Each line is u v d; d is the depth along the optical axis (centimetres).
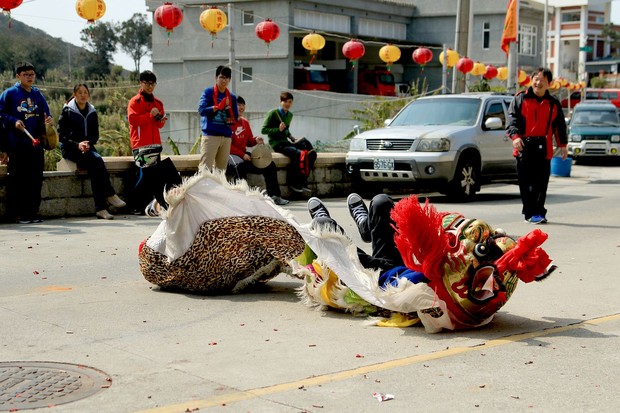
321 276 689
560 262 937
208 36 4875
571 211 1421
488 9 5356
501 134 1650
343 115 4406
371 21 5159
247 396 483
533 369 543
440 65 5331
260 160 1478
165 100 5109
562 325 661
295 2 4616
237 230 739
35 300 726
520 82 3462
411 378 521
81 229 1149
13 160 1180
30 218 1204
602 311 712
